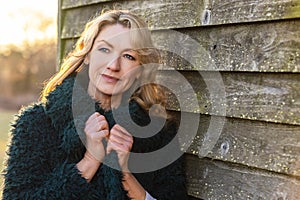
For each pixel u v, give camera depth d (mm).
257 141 1366
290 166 1271
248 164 1388
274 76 1315
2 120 10766
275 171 1310
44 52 14922
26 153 1524
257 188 1369
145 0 1771
